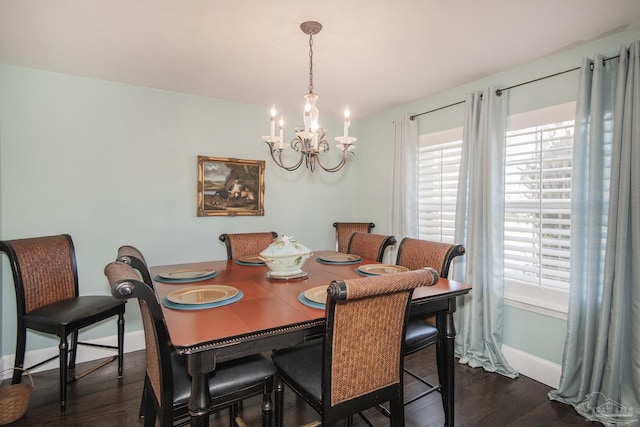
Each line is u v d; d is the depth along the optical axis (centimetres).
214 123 328
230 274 218
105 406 212
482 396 225
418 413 207
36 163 257
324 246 400
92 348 278
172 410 133
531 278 251
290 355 166
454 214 309
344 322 125
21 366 219
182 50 223
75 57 235
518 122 256
